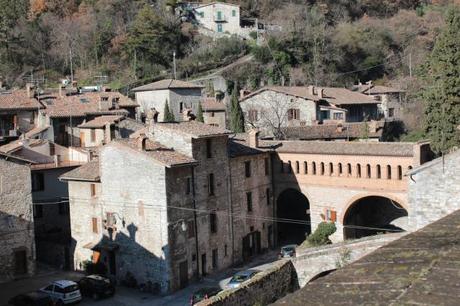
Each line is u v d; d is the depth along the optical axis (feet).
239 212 166.20
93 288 135.03
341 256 82.17
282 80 338.13
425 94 151.12
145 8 403.13
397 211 179.93
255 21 433.89
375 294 18.33
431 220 87.81
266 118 258.98
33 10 428.56
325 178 170.91
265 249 177.99
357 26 394.11
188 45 403.13
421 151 148.66
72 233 160.56
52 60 394.11
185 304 129.70
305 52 359.66
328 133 228.43
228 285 124.98
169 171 139.85
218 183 157.48
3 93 226.17
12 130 209.36
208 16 435.53
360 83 352.90
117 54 399.24
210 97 315.37
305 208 190.90
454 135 139.85
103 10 427.74
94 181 152.35
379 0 450.71
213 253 155.74
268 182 179.83
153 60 388.78
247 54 383.24
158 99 280.72
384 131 248.73
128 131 205.16
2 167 143.33
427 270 20.45
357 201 166.09
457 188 85.20
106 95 245.86
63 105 225.76
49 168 177.47
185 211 145.07
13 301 126.82
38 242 169.07
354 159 164.35
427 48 375.45
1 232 143.33
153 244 141.69
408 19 404.57
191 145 146.82
